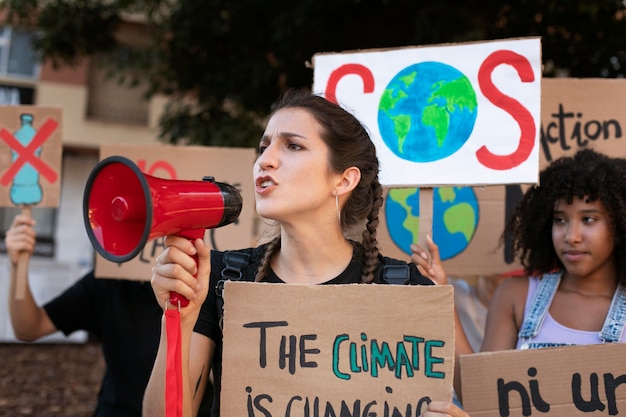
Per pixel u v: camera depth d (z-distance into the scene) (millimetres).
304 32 6641
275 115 1877
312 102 1863
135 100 13898
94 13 8039
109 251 1437
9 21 8383
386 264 1898
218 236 3111
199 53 7379
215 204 1545
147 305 2980
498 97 2588
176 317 1602
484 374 2182
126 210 1430
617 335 2301
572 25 6352
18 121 3271
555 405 2131
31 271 11609
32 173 3246
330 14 6594
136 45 12297
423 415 1643
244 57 7168
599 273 2473
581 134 3012
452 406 1621
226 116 7273
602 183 2400
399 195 3207
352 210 1915
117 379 2926
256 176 1796
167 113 7895
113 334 2971
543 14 6250
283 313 1726
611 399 2100
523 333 2443
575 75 6891
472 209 3172
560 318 2443
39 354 10203
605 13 6148
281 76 7176
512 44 2592
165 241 1577
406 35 6406
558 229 2510
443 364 1672
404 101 2711
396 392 1679
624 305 2365
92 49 8320
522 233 2742
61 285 11758
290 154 1800
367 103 2764
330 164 1817
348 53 2820
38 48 8312
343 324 1713
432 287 1694
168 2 7625
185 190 1496
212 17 6996
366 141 1932
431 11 5727
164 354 1650
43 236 12641
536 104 2543
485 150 2576
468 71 2639
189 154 3215
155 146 3230
